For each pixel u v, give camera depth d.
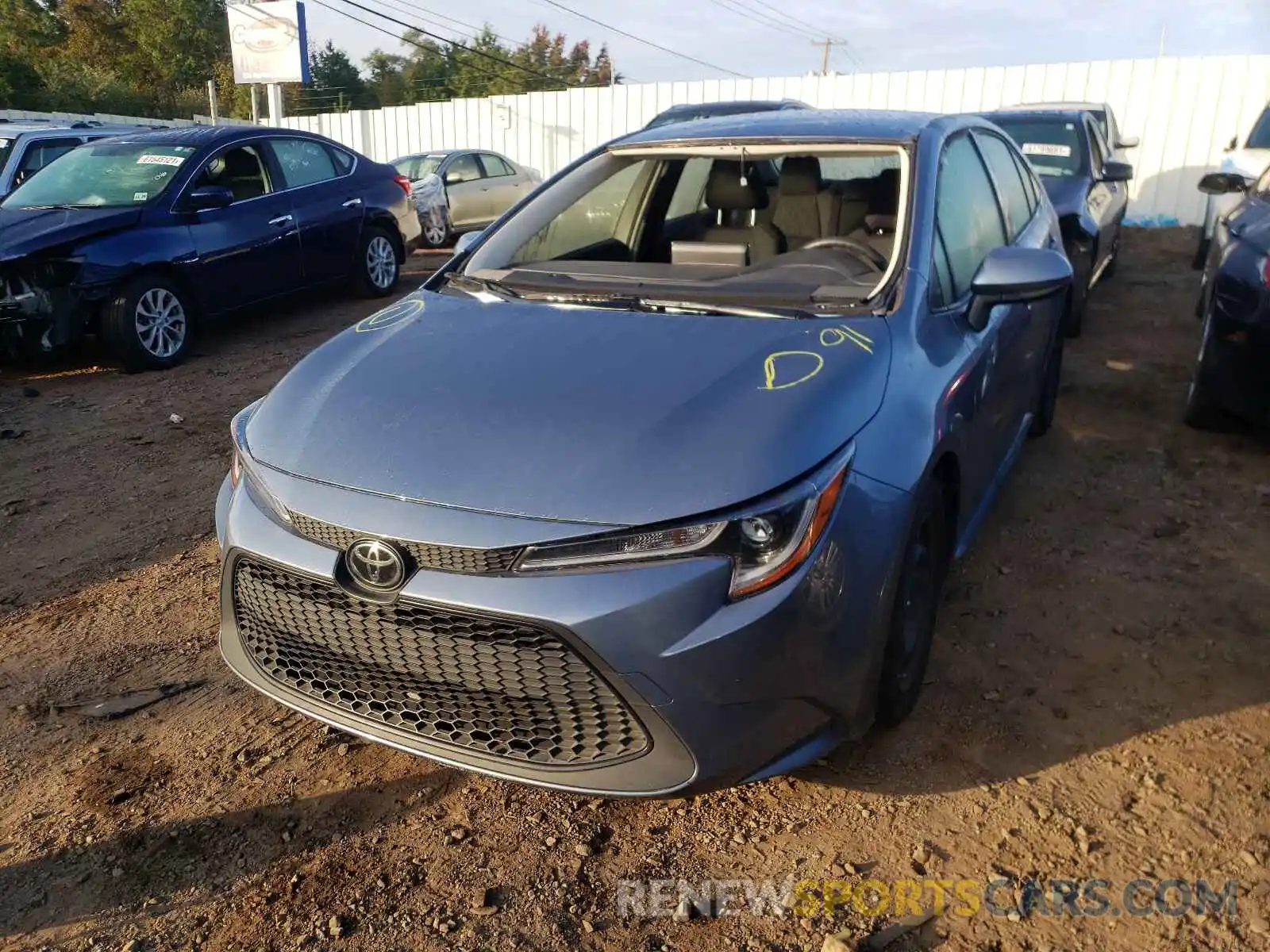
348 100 59.66
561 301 3.08
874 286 2.99
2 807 2.69
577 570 2.12
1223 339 4.68
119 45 49.09
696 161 4.25
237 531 2.49
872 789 2.66
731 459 2.21
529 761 2.26
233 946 2.24
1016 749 2.80
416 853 2.50
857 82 16.58
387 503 2.27
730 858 2.45
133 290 6.86
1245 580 3.70
